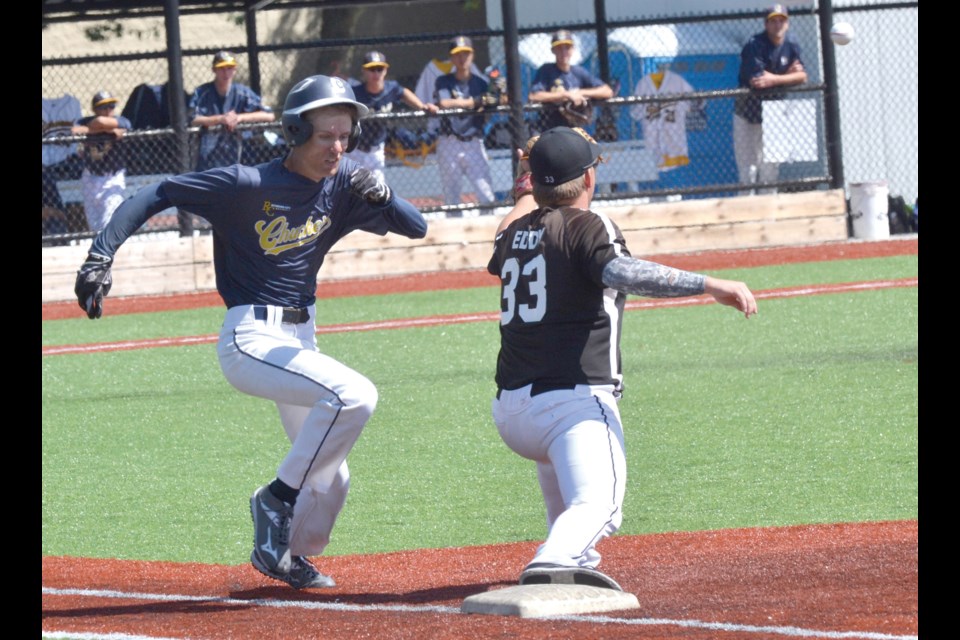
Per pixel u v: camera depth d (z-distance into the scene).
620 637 12.38
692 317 41.41
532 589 13.47
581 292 13.88
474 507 21.81
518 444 14.34
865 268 49.88
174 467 25.77
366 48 86.81
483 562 18.14
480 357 36.66
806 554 16.92
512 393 14.12
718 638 12.25
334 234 16.30
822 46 58.22
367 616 14.33
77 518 22.09
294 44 66.56
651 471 23.47
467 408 29.89
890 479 21.81
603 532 13.53
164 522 21.72
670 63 63.34
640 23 62.75
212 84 55.44
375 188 15.92
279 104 85.56
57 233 57.03
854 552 16.73
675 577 15.94
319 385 15.16
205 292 55.53
